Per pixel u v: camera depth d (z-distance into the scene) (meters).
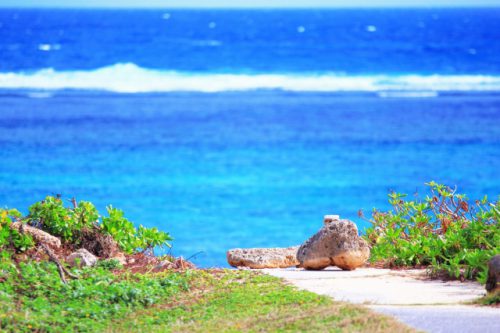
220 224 42.88
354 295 17.14
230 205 47.75
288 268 22.77
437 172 57.28
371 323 14.09
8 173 53.91
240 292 17.97
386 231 23.95
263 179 55.66
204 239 39.41
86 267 20.28
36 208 23.12
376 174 57.03
